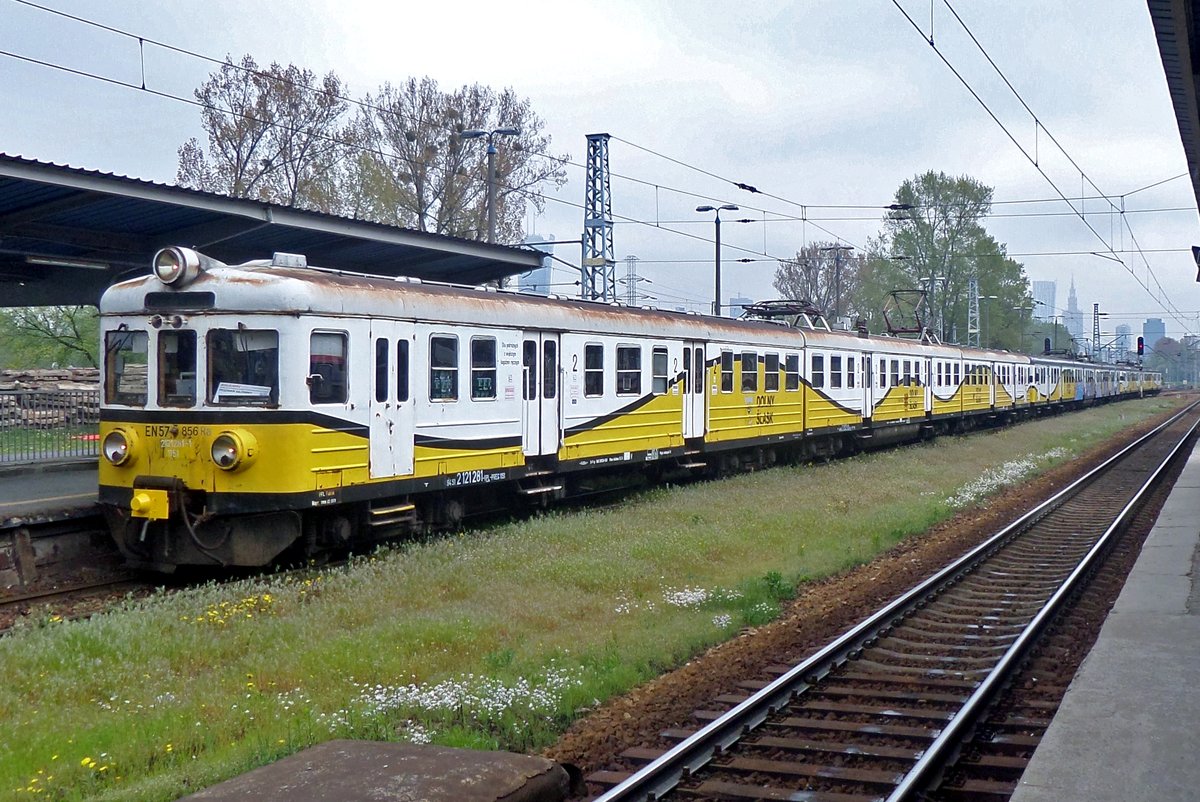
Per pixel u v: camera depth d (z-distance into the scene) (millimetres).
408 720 7523
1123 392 82875
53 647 8750
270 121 32156
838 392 27828
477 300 15297
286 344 12250
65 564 13031
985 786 6383
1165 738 6602
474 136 24625
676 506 17578
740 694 8258
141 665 8656
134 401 12945
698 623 10578
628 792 6094
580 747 7211
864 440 30250
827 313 64188
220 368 12398
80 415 17281
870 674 8867
